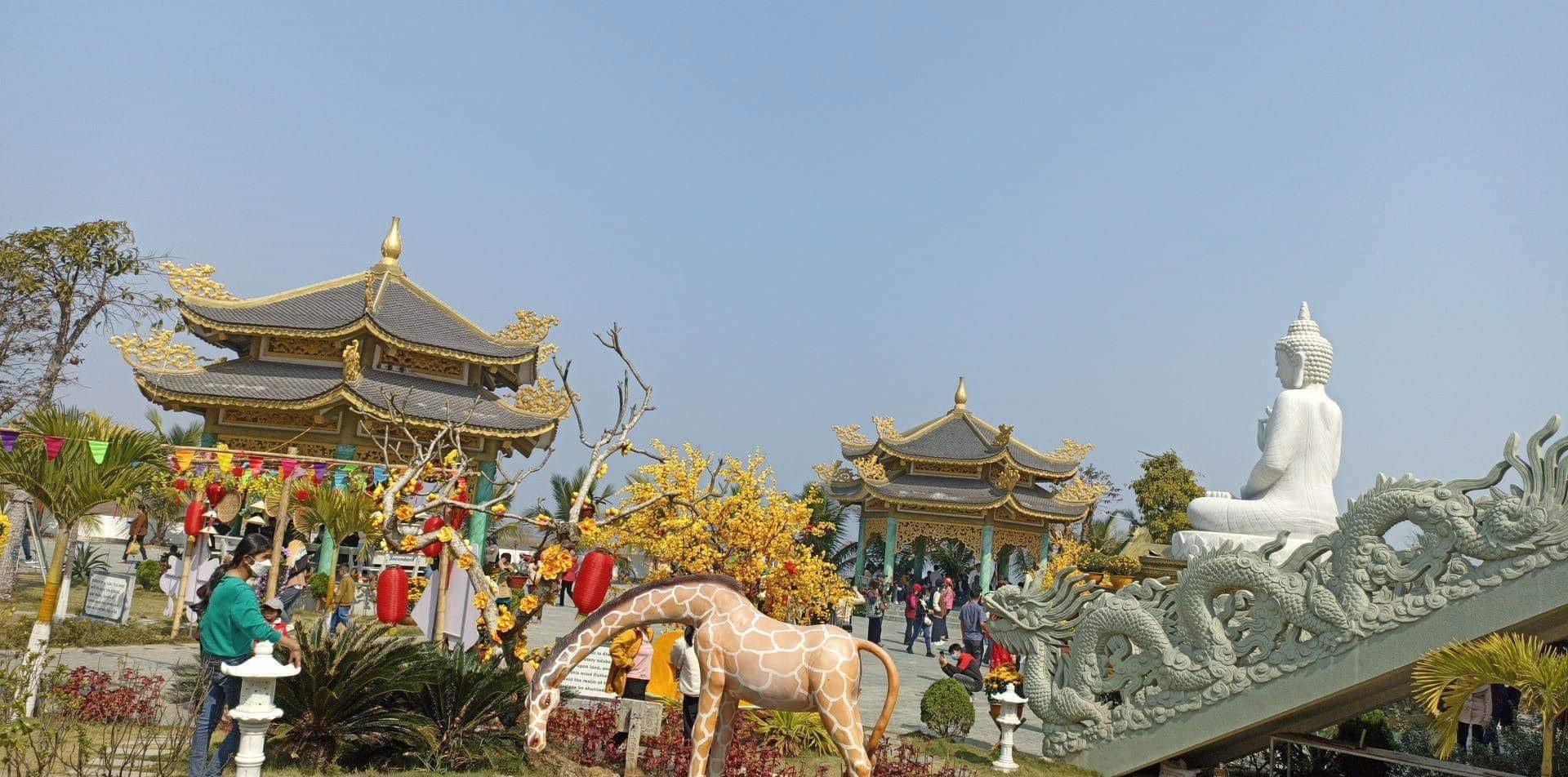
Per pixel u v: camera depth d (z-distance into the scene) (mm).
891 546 47594
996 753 16672
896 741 17328
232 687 9836
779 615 20562
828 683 10508
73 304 35750
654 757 12875
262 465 23625
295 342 34719
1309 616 14438
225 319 33844
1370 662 13859
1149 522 57062
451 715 12273
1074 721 16406
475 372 36250
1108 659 16297
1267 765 16094
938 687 17734
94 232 35812
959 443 50219
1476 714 17531
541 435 34781
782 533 20531
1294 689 14406
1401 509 13930
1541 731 17297
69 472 13180
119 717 12555
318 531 29672
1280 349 19359
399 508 13047
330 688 11695
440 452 15648
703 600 11164
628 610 11297
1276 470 18562
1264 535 18266
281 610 12062
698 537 20016
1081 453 51281
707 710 10859
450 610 15070
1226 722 14906
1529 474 13156
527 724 12367
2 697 11625
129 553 39000
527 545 49719
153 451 14344
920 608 34344
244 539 10047
